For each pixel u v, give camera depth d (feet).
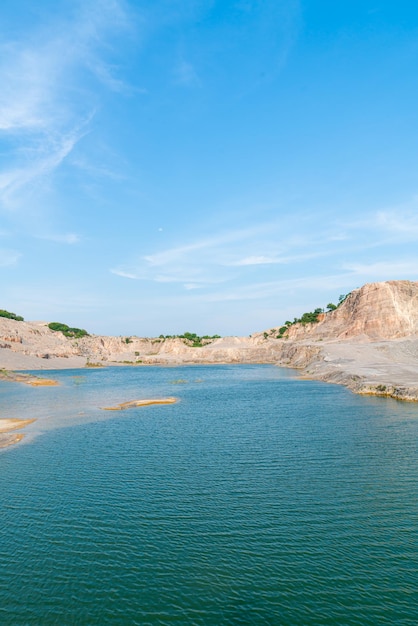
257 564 55.62
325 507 71.46
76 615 47.26
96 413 165.99
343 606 47.60
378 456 97.96
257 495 77.00
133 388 266.36
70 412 169.78
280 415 152.25
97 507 73.31
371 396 189.98
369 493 76.79
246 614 46.83
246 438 118.32
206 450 106.73
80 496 78.13
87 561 57.21
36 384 293.43
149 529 65.26
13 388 267.39
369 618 45.73
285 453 102.22
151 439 119.55
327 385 245.86
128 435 125.18
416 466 90.58
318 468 90.74
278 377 321.32
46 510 72.38
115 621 46.29
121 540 62.23
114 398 215.72
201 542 61.26
